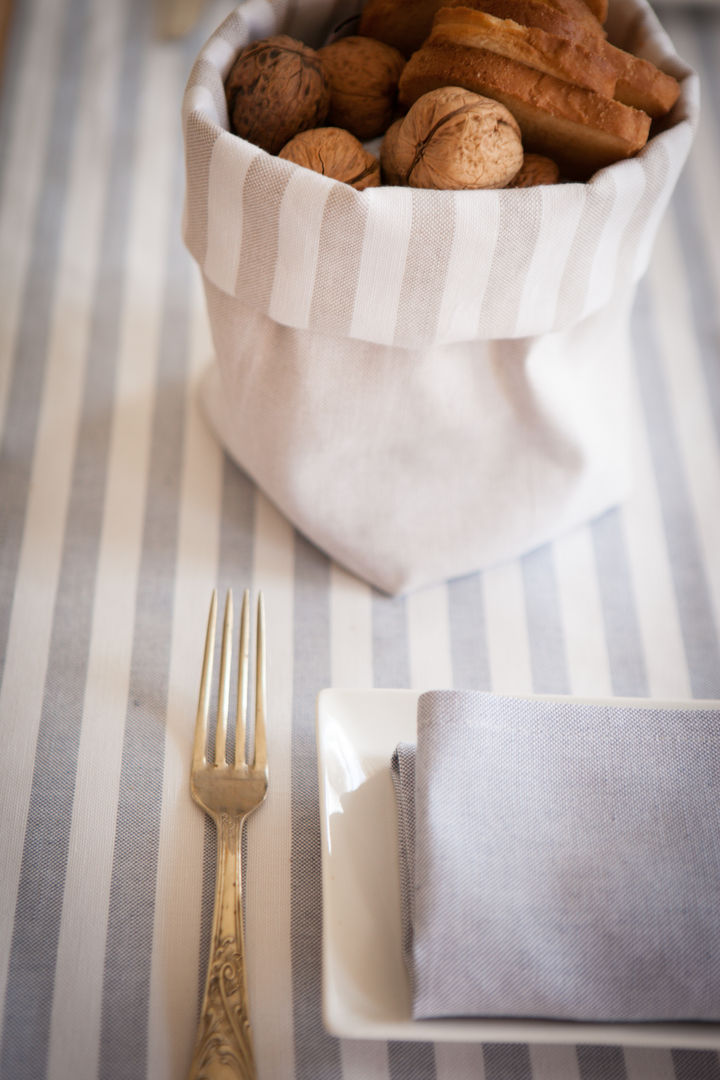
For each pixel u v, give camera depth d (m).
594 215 0.48
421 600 0.55
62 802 0.49
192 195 0.48
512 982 0.40
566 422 0.54
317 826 0.49
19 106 0.70
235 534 0.57
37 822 0.48
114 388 0.61
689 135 0.49
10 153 0.68
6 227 0.65
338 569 0.56
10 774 0.49
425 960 0.40
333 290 0.48
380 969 0.42
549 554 0.57
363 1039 0.45
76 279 0.64
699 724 0.44
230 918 0.45
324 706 0.46
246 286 0.49
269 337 0.51
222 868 0.46
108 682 0.52
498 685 0.53
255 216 0.47
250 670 0.53
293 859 0.48
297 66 0.49
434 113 0.48
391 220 0.46
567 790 0.43
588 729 0.44
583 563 0.57
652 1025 0.40
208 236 0.49
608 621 0.55
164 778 0.50
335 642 0.54
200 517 0.57
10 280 0.64
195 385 0.61
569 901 0.41
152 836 0.48
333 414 0.52
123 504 0.57
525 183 0.49
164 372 0.61
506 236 0.47
